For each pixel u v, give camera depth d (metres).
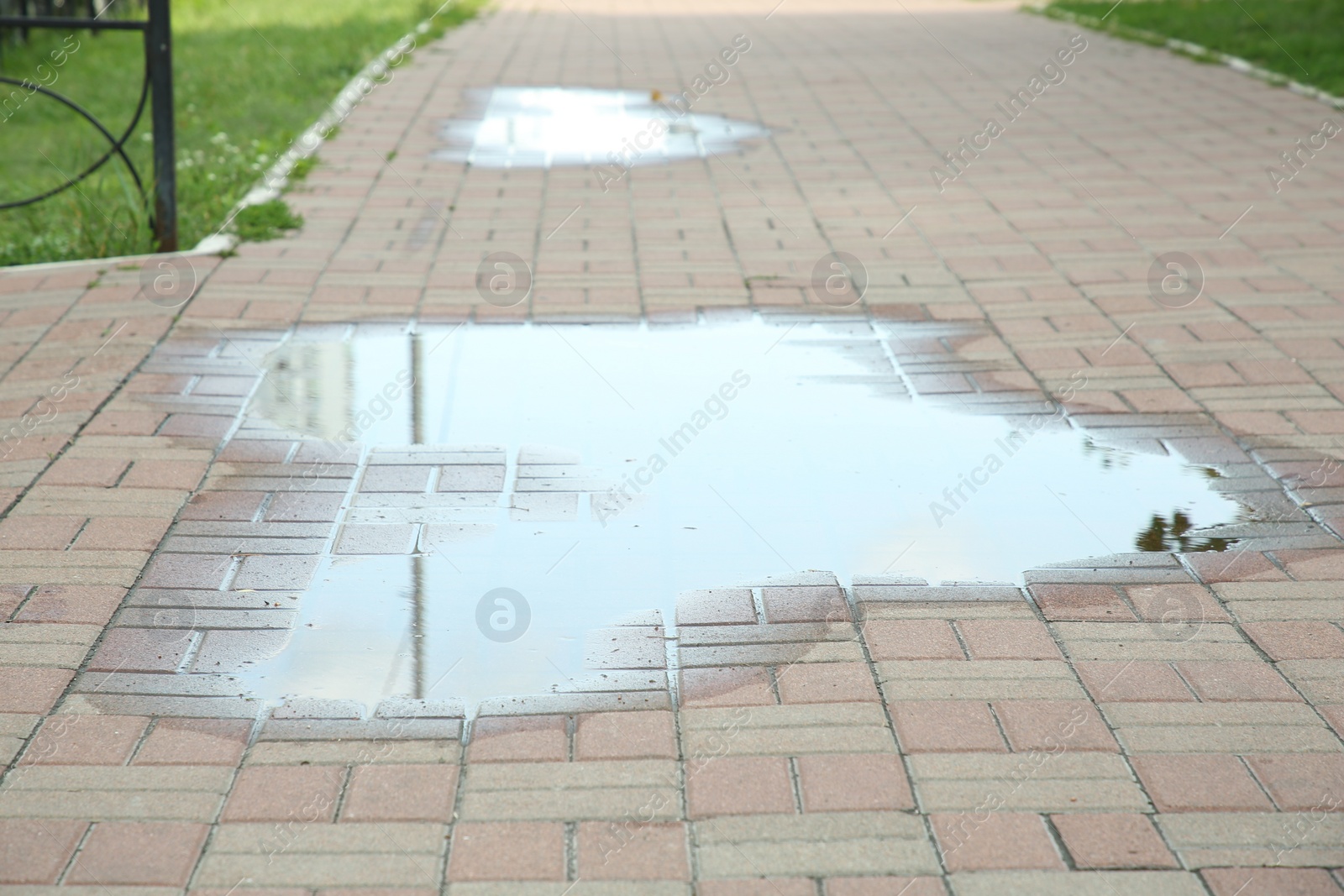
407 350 5.46
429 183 8.11
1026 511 4.08
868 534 3.95
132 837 2.56
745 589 3.62
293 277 6.31
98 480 4.19
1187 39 13.33
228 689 3.10
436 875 2.46
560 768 2.80
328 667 3.21
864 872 2.47
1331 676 3.14
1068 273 6.36
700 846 2.55
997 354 5.39
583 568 3.74
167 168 6.63
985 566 3.74
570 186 8.10
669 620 3.45
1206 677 3.14
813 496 4.20
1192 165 8.43
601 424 4.77
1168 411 4.82
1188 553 3.79
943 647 3.29
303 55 12.38
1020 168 8.45
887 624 3.41
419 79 11.61
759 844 2.55
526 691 3.12
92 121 6.64
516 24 15.67
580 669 3.21
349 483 4.26
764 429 4.72
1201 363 5.24
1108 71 11.94
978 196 7.78
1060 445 4.57
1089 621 3.41
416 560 3.77
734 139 9.38
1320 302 5.88
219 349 5.40
